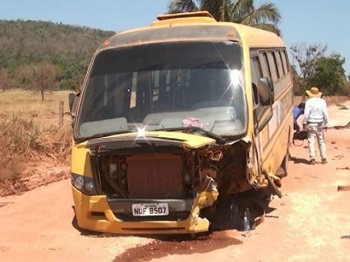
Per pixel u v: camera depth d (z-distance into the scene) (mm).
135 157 7176
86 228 7484
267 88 7840
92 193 7289
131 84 7887
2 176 11547
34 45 156250
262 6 31406
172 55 8031
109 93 7887
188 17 9406
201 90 7699
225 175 7676
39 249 7062
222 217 8203
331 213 8703
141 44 8227
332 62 62344
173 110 7605
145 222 7105
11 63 123375
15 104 55531
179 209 7004
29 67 91375
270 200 9352
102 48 8398
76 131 7645
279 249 6934
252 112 7547
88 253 6805
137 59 8086
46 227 8172
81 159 7375
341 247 7027
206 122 7383
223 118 7406
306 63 59500
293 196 9906
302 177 11742
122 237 7242
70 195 10398
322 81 62094
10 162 12391
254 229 7812
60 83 91188
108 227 7277
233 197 8375
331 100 54281
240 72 7750
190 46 8070
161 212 7043
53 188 11148
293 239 7359
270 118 8953
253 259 6543
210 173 7164
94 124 7641
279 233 7633
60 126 15648
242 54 7930
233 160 7531
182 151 6980
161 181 7156
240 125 7355
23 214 9078
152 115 7586
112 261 6523
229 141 7172
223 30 8234
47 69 77750
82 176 7332
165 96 7742
